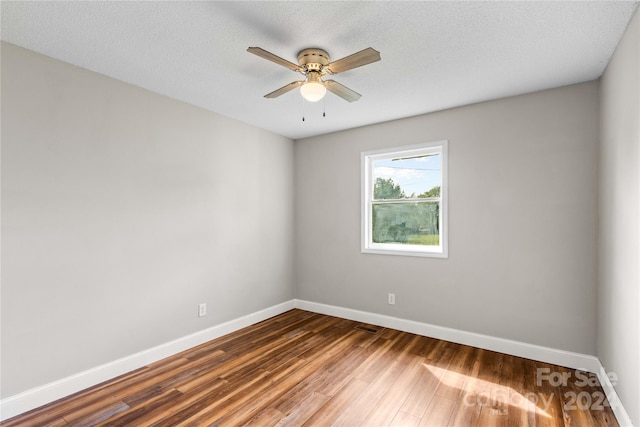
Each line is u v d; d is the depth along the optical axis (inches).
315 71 83.3
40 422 75.7
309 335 132.0
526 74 95.9
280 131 158.2
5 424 74.9
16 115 80.0
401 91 108.7
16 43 79.3
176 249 115.8
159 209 110.8
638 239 64.8
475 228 120.0
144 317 105.8
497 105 115.7
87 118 93.0
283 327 142.0
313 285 166.9
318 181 164.7
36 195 83.1
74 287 89.8
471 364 105.0
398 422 75.7
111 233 98.0
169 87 106.6
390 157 145.9
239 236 140.7
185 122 119.3
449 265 125.7
